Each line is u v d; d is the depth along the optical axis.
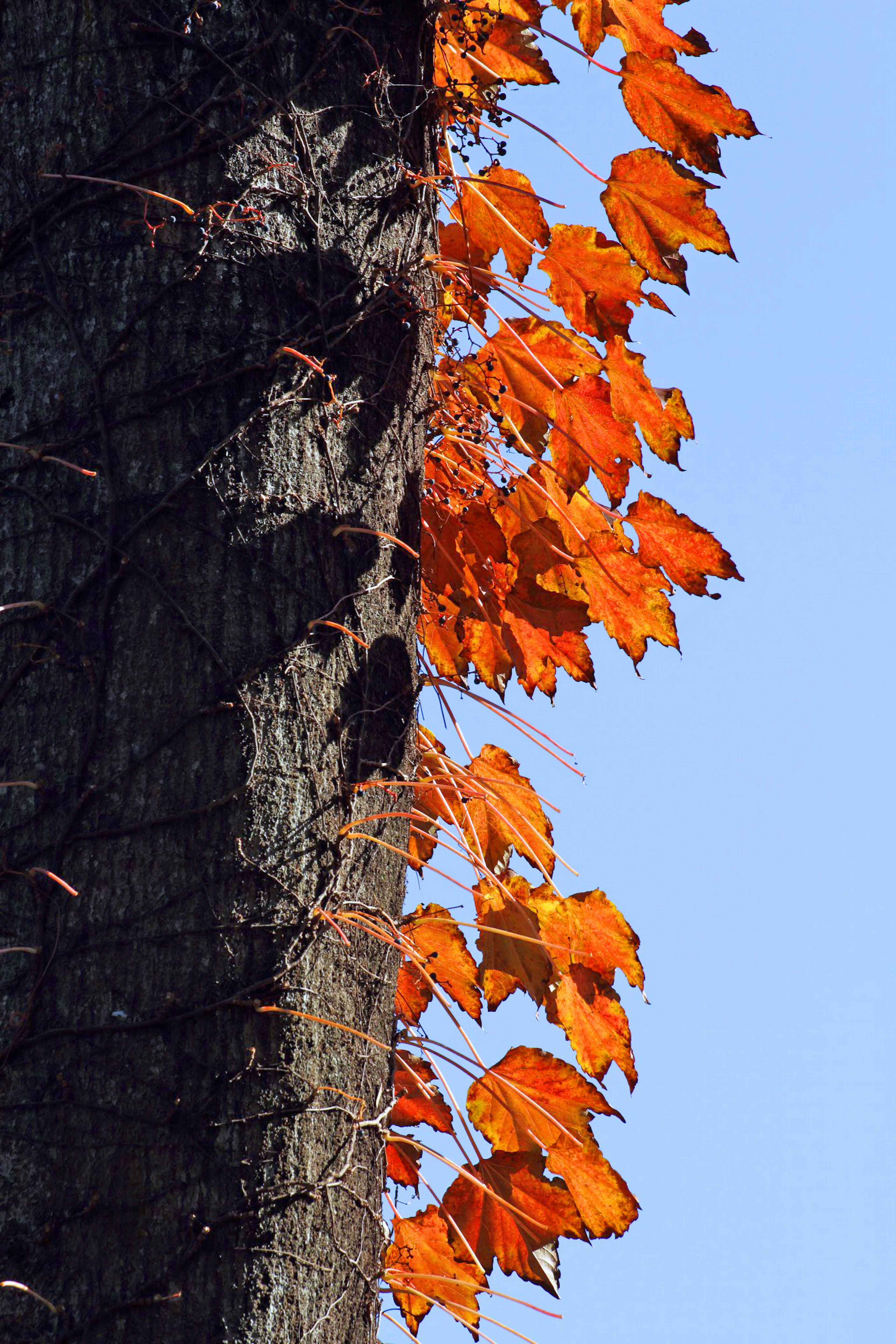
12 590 6.27
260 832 6.25
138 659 6.25
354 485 6.34
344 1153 6.26
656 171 6.58
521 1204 6.57
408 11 6.44
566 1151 6.59
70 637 6.26
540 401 6.70
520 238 6.62
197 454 6.28
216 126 6.31
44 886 6.23
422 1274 6.57
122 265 6.29
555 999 6.73
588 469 6.71
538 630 6.74
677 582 6.72
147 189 6.30
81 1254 6.18
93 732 6.25
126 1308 6.18
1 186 6.32
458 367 6.68
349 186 6.37
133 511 6.27
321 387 6.33
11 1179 6.19
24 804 6.24
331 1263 6.24
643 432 6.69
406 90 6.43
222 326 6.29
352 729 6.31
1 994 6.22
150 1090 6.21
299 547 6.30
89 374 6.28
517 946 6.71
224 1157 6.21
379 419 6.37
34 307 6.30
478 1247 6.57
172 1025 6.21
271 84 6.33
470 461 6.71
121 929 6.22
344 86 6.38
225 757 6.25
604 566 6.74
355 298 6.36
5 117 6.33
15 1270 6.18
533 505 6.76
